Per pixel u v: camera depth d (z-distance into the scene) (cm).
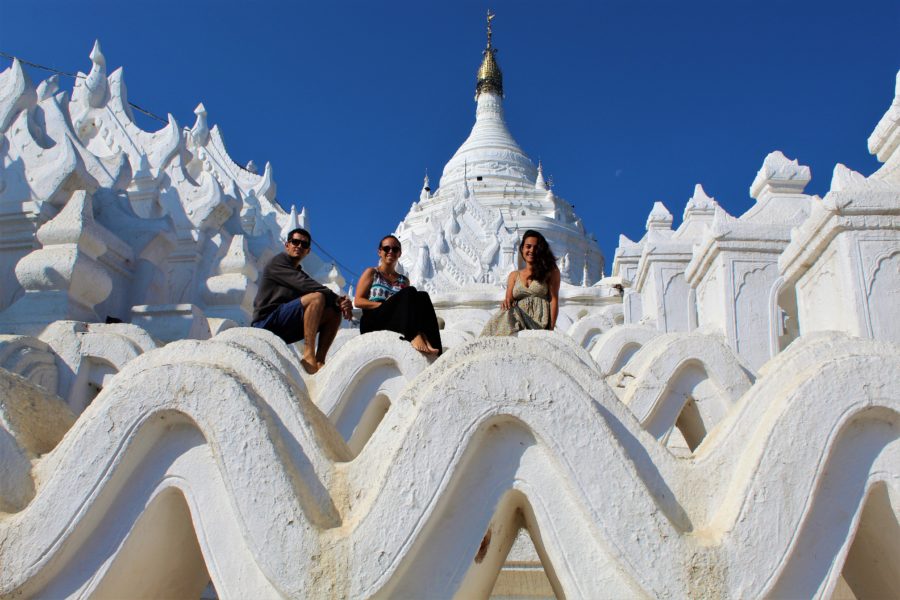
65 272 755
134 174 1251
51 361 631
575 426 247
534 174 6003
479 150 6044
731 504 244
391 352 555
